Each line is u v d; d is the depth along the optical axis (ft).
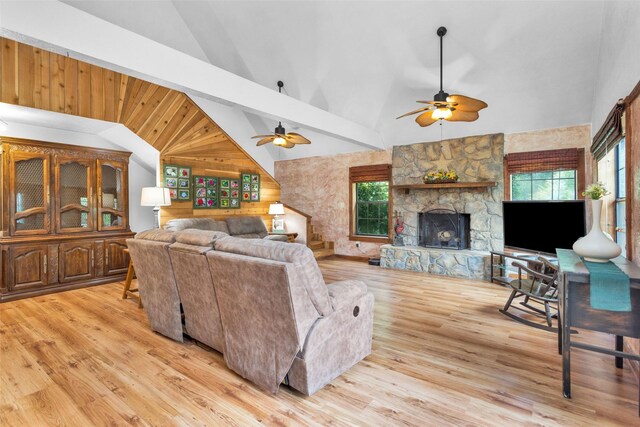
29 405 6.27
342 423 5.77
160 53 9.96
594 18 11.62
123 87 16.34
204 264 7.60
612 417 5.90
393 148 20.80
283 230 24.99
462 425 5.69
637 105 7.24
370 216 23.06
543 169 16.33
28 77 13.12
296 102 14.88
